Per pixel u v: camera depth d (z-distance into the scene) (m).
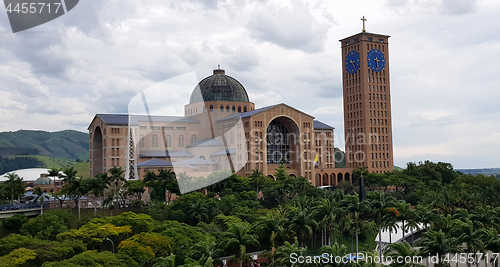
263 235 85.00
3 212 104.00
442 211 126.00
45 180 194.88
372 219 98.69
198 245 66.94
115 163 170.75
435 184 185.00
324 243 100.44
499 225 101.00
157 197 121.56
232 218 104.25
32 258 69.38
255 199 136.62
